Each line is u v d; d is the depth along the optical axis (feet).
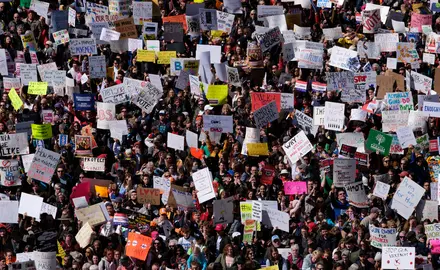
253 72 167.73
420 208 140.67
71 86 171.32
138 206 145.38
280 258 132.36
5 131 163.84
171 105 163.84
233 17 179.63
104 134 161.99
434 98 157.17
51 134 157.99
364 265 131.54
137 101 162.71
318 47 168.04
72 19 184.24
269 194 144.46
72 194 146.00
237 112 159.12
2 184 151.74
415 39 177.88
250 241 136.56
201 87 164.86
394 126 155.63
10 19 192.65
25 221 144.46
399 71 167.02
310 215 140.87
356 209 141.49
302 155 147.74
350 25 186.91
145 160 154.10
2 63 178.50
